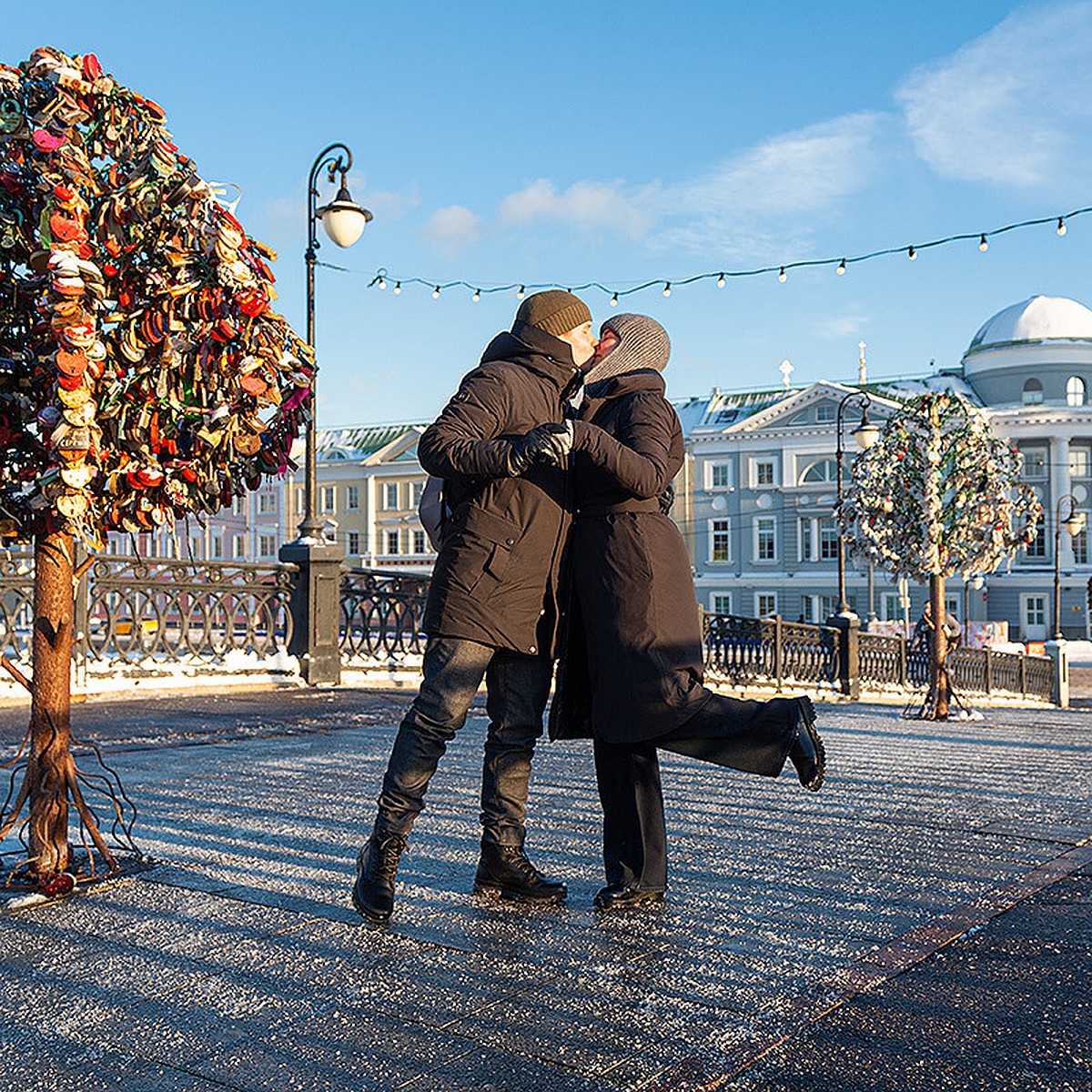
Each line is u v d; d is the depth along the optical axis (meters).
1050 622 51.47
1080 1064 1.89
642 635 2.79
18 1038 1.98
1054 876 3.30
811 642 16.23
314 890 3.03
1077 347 54.22
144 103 3.03
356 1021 2.07
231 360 3.09
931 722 11.05
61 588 3.13
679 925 2.75
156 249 2.96
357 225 11.46
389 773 2.76
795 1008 2.14
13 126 2.82
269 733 7.14
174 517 3.21
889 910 2.90
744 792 5.05
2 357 2.88
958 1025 2.07
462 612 2.79
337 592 10.76
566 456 2.62
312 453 10.82
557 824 4.12
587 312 3.00
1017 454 12.13
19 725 6.87
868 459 12.42
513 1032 2.02
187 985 2.27
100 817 4.08
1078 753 7.42
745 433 55.47
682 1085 1.80
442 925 2.71
